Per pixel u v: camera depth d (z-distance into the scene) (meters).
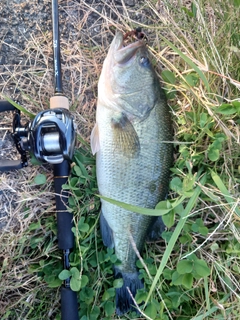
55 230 0.48
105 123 0.45
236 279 0.50
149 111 0.45
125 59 0.43
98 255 0.49
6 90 0.49
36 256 0.50
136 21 0.51
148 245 0.51
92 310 0.48
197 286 0.49
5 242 0.49
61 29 0.49
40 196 0.49
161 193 0.48
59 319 0.49
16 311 0.50
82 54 0.50
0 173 0.49
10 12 0.48
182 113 0.49
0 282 0.48
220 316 0.48
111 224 0.47
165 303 0.49
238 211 0.46
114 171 0.46
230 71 0.48
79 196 0.48
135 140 0.45
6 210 0.49
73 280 0.45
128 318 0.50
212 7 0.47
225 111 0.45
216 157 0.46
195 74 0.48
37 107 0.49
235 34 0.47
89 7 0.49
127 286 0.49
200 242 0.51
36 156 0.41
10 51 0.48
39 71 0.49
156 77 0.45
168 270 0.49
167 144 0.47
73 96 0.50
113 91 0.44
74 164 0.48
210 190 0.47
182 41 0.49
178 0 0.49
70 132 0.40
